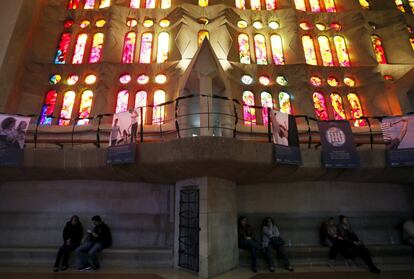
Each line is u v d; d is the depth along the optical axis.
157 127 14.07
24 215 10.95
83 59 16.28
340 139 9.70
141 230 10.76
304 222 11.13
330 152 9.55
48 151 9.48
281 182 11.41
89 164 9.35
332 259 9.33
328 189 11.53
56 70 15.73
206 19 17.31
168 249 9.81
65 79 15.64
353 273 8.52
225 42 16.33
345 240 9.19
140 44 16.86
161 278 7.97
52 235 10.74
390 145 9.63
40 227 10.84
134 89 15.38
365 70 16.36
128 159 8.55
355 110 15.66
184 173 8.87
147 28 17.20
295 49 16.81
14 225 10.85
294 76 16.08
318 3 19.38
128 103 15.02
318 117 15.27
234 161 8.12
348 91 16.05
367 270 8.87
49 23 17.08
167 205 10.97
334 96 16.00
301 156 9.42
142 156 8.56
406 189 12.05
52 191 11.16
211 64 12.78
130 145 8.70
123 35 17.02
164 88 15.50
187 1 17.72
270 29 17.53
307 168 9.49
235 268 9.04
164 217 10.86
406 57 17.06
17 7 15.34
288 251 9.66
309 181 11.52
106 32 16.78
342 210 11.40
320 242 10.84
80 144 13.62
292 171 9.63
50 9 17.42
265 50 17.23
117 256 9.47
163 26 17.34
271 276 8.21
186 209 9.27
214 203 8.65
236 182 10.54
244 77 16.12
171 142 8.27
